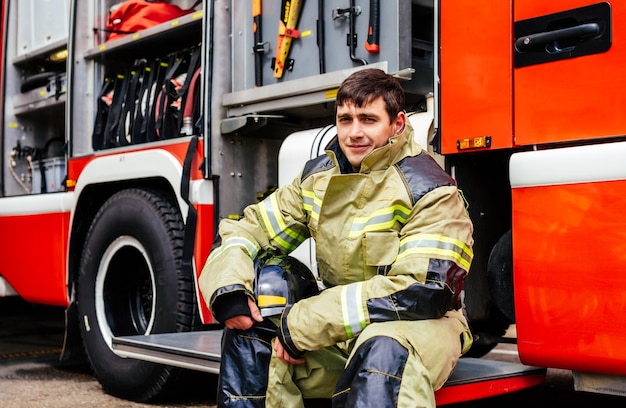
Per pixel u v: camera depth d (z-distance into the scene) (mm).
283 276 2473
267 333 2402
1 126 5207
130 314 4129
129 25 4367
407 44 3002
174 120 4012
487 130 2588
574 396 3672
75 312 4363
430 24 3262
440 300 2150
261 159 3830
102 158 4164
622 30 2262
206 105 3645
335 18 3211
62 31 4797
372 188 2330
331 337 2201
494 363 2809
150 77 4172
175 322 3652
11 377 4523
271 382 2363
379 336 2094
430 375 2121
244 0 3662
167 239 3711
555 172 2379
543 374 2719
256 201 3783
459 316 2385
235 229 2609
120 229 3967
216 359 2910
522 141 2496
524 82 2492
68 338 4367
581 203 2322
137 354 3275
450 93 2697
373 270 2336
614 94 2275
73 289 4375
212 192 3660
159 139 4051
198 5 4363
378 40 3066
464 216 2287
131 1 4406
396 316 2154
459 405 3342
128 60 4641
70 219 4367
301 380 2436
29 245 4762
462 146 2654
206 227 3619
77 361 5039
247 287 2389
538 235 2420
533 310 2434
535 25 2463
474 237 2863
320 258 2445
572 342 2340
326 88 3236
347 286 2230
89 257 4164
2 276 5008
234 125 3605
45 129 5410
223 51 3709
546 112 2434
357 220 2344
